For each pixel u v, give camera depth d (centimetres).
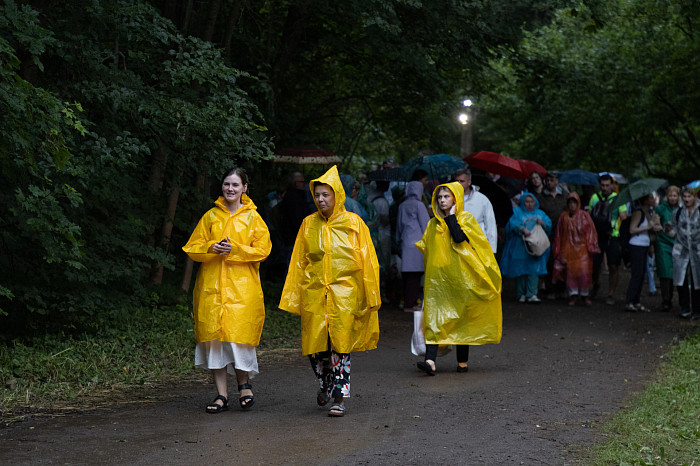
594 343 1027
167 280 1212
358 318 638
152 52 975
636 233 1341
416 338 830
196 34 1191
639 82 2241
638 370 844
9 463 485
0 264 866
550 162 2756
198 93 957
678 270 1267
